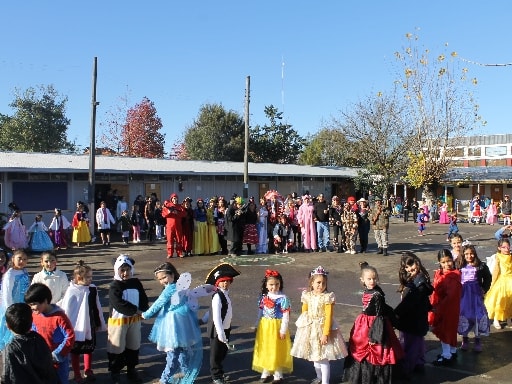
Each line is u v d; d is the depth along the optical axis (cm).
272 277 620
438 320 674
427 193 3678
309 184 3691
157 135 5675
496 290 832
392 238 2294
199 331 602
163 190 2717
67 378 523
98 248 1958
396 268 1421
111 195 2453
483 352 725
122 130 5525
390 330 586
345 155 4803
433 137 3672
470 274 738
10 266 672
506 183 3903
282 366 611
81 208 2036
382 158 4044
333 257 1653
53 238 1933
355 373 584
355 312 945
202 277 1330
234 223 1689
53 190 2286
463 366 669
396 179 4009
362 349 582
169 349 573
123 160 2812
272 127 5438
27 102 4812
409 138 3975
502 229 988
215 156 5162
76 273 601
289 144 5453
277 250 1764
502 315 824
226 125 5247
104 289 1184
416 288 626
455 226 2133
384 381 575
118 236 2352
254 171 3162
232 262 1561
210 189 2956
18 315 406
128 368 624
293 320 896
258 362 615
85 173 2389
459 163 5066
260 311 628
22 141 4694
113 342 605
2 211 2105
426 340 793
